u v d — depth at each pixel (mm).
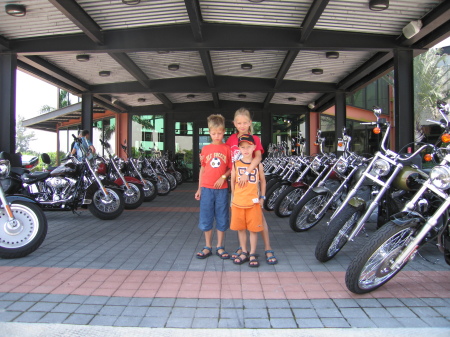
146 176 9008
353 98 16828
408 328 2309
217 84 9766
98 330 2322
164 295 2850
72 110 15039
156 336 2291
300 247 4262
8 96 6512
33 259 3795
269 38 6355
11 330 2361
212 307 2635
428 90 17844
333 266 3551
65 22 6020
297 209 4773
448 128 2816
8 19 5820
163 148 14398
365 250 2654
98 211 5879
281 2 5441
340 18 5832
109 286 3037
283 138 14266
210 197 3797
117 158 7590
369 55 7656
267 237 3711
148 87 9688
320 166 5387
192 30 5879
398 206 3666
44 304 2684
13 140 6543
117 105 13023
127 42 6430
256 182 3512
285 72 8289
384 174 3199
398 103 6398
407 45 6367
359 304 2678
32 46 6547
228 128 14109
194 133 14406
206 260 3768
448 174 2580
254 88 9805
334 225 3404
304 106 14102
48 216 6398
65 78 8773
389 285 3043
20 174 5320
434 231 2797
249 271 3414
